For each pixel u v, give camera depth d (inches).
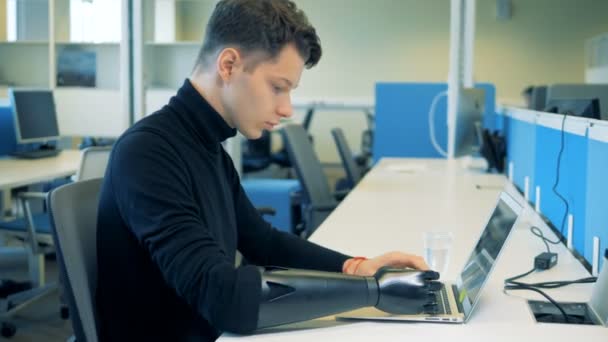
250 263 54.9
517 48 334.6
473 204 94.3
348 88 345.1
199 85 44.9
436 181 120.3
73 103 171.2
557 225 77.0
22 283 136.3
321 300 40.0
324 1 341.1
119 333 43.2
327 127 352.2
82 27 191.2
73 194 45.1
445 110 172.2
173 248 39.1
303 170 118.0
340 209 89.4
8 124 165.5
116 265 42.4
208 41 43.7
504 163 135.4
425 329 40.7
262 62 42.5
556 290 51.8
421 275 43.1
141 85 124.8
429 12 336.8
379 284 42.2
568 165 71.0
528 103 201.3
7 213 155.2
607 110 153.5
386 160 158.6
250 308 38.5
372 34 341.1
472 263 50.1
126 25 124.0
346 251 64.8
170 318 43.1
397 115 175.2
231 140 147.0
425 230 75.2
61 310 122.8
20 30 207.0
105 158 111.1
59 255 42.9
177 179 41.4
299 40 42.8
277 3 42.8
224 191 47.8
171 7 176.2
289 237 55.1
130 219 40.8
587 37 328.8
